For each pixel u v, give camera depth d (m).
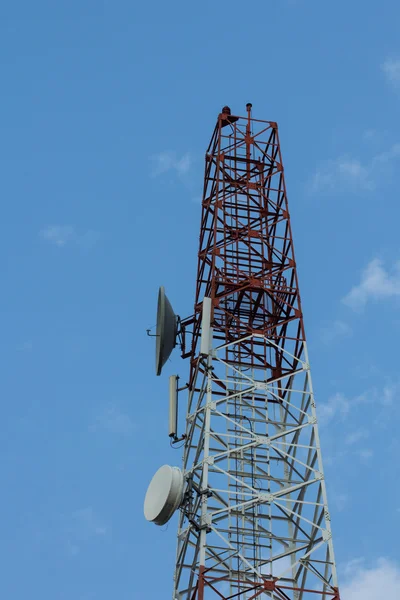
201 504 68.25
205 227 84.31
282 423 74.31
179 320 79.62
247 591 64.88
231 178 86.00
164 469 71.44
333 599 64.50
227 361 77.50
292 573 68.94
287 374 76.38
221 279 80.06
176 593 68.88
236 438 72.44
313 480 69.50
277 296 80.38
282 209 85.12
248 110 90.00
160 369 77.38
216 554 66.75
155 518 69.50
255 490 69.12
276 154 88.06
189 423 74.56
